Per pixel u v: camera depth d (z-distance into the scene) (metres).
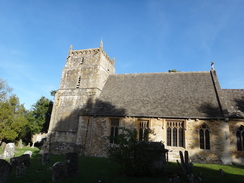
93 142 23.33
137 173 11.50
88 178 10.96
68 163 11.27
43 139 45.44
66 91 29.08
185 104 22.25
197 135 19.92
